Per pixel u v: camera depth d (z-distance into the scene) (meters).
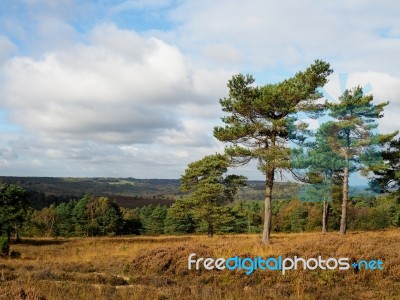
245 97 22.47
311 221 60.91
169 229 77.38
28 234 80.44
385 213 53.78
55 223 86.06
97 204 90.56
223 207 43.62
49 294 10.52
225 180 43.94
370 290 11.75
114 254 23.33
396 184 32.12
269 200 23.23
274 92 21.59
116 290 11.48
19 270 15.26
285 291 11.63
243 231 72.31
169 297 10.74
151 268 14.92
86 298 10.43
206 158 44.22
